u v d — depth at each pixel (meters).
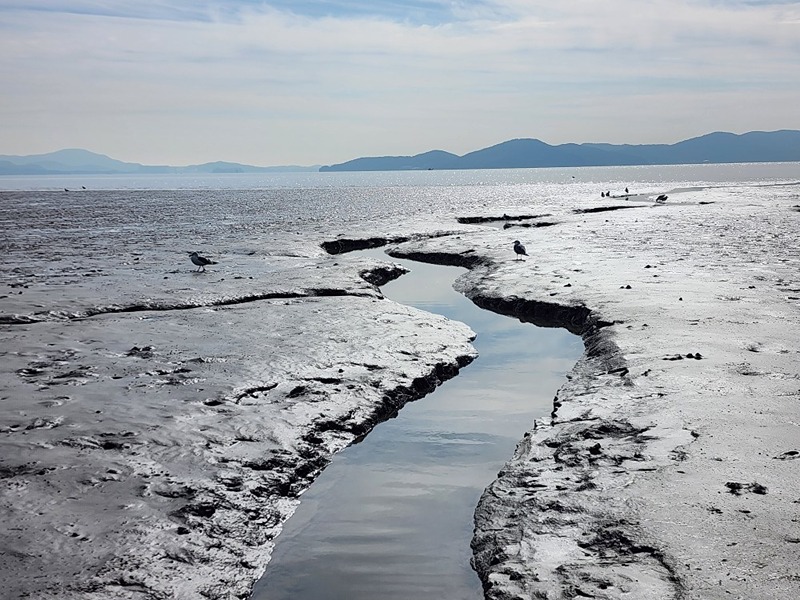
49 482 9.80
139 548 8.38
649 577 7.21
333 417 13.23
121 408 12.78
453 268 36.12
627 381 13.52
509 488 10.04
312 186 198.75
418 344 18.47
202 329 19.47
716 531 7.91
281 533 9.61
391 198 111.31
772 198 78.00
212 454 11.12
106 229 54.50
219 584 8.15
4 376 14.72
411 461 12.01
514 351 19.22
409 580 8.36
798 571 7.02
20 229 54.69
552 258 32.59
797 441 10.20
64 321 20.77
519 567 7.86
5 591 7.32
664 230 44.16
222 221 62.53
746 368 13.70
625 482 9.40
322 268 31.72
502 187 163.75
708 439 10.42
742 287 22.44
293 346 17.50
